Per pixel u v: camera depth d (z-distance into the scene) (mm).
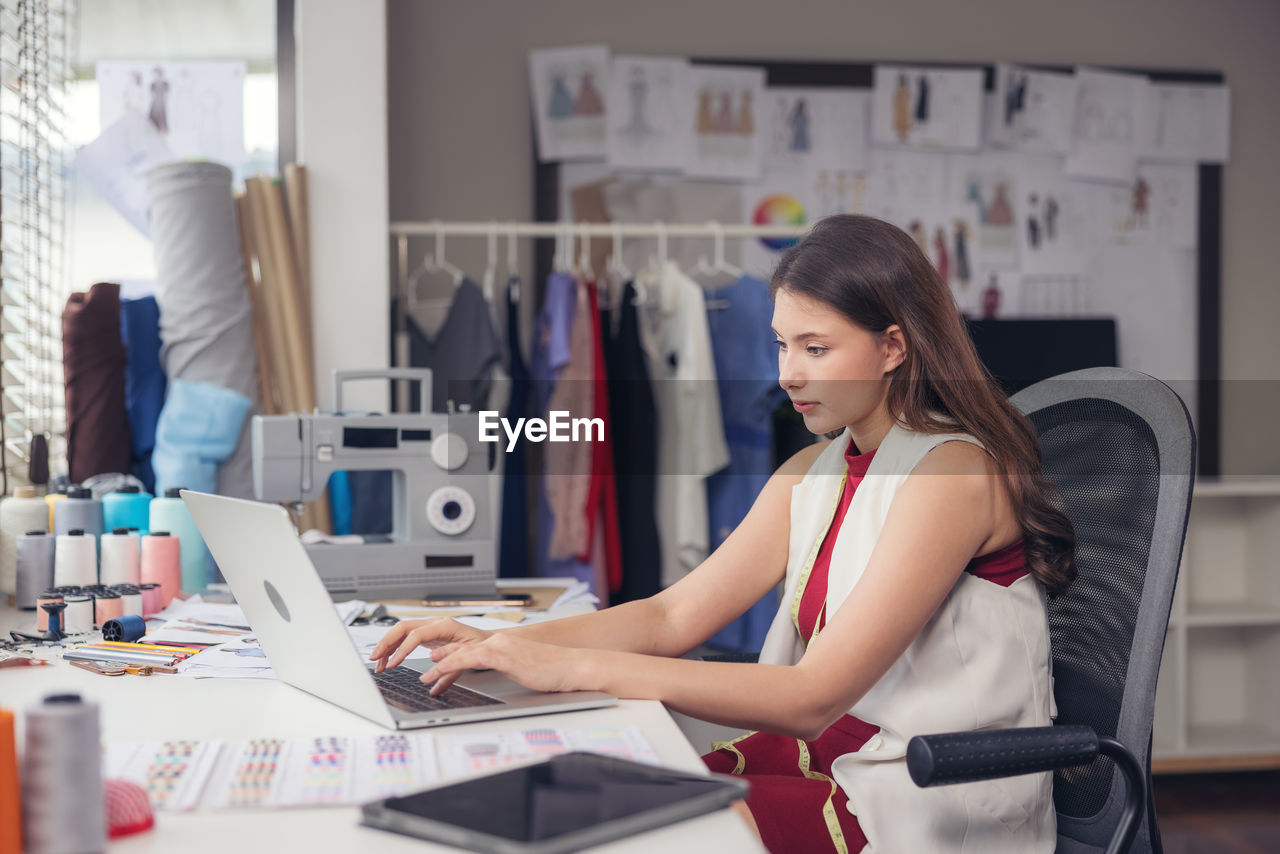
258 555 964
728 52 3287
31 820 591
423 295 3170
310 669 1006
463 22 3201
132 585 1488
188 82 2783
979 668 1082
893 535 1052
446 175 3195
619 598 2779
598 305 2859
